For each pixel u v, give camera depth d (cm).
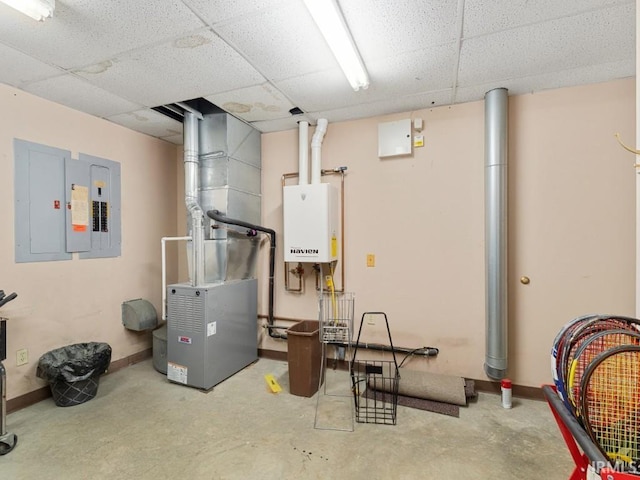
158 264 374
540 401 260
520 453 198
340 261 323
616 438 95
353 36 190
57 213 275
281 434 218
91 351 280
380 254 309
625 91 239
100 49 200
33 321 259
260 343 361
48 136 269
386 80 242
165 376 310
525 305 264
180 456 195
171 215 393
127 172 339
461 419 235
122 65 219
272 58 213
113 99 271
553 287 257
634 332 104
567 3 163
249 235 333
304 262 330
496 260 254
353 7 166
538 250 260
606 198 244
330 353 330
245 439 212
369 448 203
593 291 248
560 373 113
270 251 349
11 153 246
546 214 258
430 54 209
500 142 253
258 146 354
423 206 294
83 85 246
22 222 252
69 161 284
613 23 178
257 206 352
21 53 204
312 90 258
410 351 296
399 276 303
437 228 290
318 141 317
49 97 265
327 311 331
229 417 238
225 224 308
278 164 353
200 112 316
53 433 218
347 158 320
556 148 255
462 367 283
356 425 228
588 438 97
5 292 242
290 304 348
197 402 260
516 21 177
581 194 249
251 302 337
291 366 275
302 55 210
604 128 244
